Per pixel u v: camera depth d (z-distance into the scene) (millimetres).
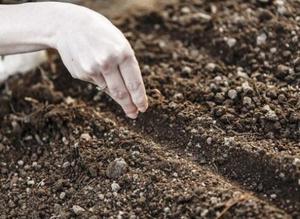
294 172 925
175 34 1276
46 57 1249
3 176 1096
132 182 994
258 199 920
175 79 1169
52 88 1201
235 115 1061
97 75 882
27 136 1141
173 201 946
